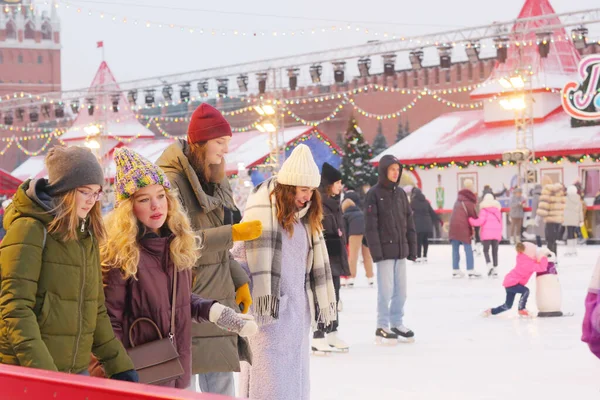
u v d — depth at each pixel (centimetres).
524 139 3459
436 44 3531
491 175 3659
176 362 425
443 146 3891
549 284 1283
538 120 3884
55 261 373
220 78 4312
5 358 367
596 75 3478
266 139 4825
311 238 604
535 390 788
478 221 1927
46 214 370
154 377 419
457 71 6662
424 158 3809
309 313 604
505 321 1255
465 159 3700
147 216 428
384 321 1077
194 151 552
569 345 1034
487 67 6600
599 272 594
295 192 580
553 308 1288
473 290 1686
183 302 438
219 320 448
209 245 510
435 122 4262
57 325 373
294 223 591
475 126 4047
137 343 427
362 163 5300
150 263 428
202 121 550
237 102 7281
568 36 3372
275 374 573
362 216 1789
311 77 3978
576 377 844
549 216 2280
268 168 4219
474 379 845
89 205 380
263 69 4166
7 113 5650
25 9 12294
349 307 1477
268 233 577
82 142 6412
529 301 1476
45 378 264
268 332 575
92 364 415
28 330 359
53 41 12456
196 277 519
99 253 399
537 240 2739
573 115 3522
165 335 431
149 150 5966
